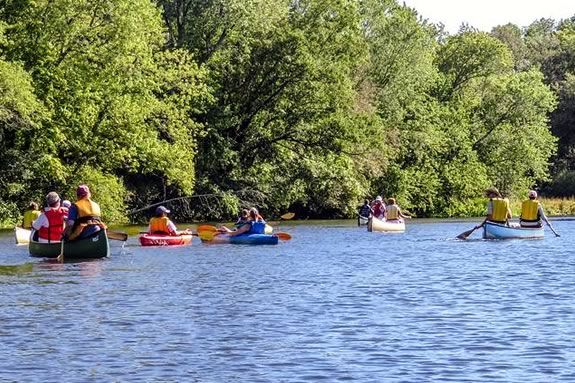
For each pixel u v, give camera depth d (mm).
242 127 95938
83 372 19266
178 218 91375
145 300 29094
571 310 26953
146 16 77312
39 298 29500
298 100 94625
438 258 45219
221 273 37531
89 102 75875
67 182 77312
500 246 54000
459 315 26156
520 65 176750
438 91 131500
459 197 123250
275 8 92625
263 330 23750
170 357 20594
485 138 132750
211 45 92000
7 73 67250
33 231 44906
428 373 19109
